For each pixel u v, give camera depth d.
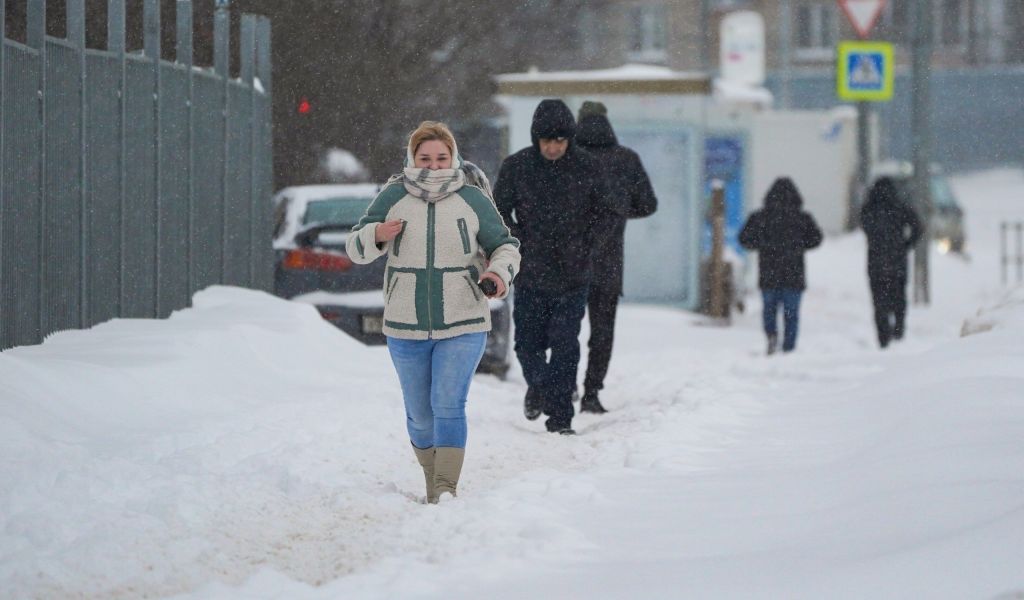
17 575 18.39
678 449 28.44
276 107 82.31
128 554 19.66
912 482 22.25
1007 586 15.64
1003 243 103.56
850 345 61.19
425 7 93.44
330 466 26.31
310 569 19.83
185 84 43.59
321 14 82.50
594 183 33.50
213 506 22.86
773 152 161.12
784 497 22.81
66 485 22.36
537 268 33.44
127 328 36.56
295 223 53.84
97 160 37.03
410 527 21.41
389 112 87.94
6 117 31.28
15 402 25.89
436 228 24.27
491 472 27.53
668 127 81.38
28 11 33.03
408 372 24.80
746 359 55.34
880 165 165.62
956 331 68.81
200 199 45.06
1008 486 20.59
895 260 59.56
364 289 49.03
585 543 20.06
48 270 34.19
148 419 28.94
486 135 100.31
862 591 16.28
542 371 33.78
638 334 68.31
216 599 17.55
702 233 82.31
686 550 19.56
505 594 17.38
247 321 40.06
